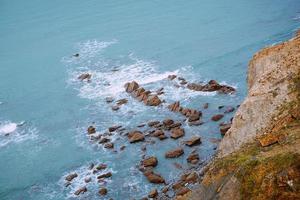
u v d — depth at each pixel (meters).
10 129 47.22
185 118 41.84
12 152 42.28
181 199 21.59
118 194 32.59
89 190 33.75
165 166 34.78
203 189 15.09
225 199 13.69
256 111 20.39
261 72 23.61
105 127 43.50
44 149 41.91
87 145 40.72
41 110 50.88
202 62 56.97
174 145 37.53
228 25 71.62
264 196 12.61
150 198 30.86
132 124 42.75
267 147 14.76
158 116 43.31
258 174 13.12
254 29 67.50
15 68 66.69
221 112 42.25
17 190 36.03
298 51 21.95
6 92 58.03
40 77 61.31
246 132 20.12
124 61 62.09
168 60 59.84
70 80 57.94
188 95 46.97
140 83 52.62
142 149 37.75
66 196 33.81
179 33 71.50
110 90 52.31
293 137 14.42
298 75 19.94
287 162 12.72
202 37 67.75
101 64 62.28
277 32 64.31
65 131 44.56
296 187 12.12
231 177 13.98
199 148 36.38
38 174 37.78
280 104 19.20
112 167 36.28
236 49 60.03
